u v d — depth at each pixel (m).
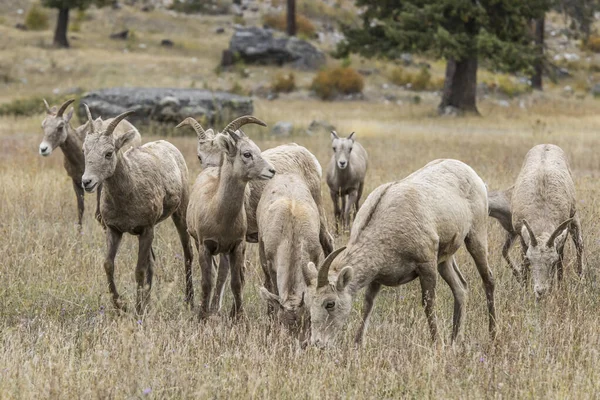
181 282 31.69
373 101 151.25
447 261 25.52
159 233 37.75
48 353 21.92
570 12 140.50
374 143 81.44
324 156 68.56
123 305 28.02
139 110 88.00
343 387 20.52
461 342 23.97
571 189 32.62
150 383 19.55
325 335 21.91
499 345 23.55
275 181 28.38
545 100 152.12
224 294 30.72
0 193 45.22
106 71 156.38
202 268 27.41
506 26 123.12
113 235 29.08
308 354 21.80
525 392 19.69
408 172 56.34
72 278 31.22
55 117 41.62
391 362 21.81
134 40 189.62
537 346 22.80
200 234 27.41
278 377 20.47
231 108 91.88
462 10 118.12
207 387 19.55
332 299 21.78
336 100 152.12
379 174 55.94
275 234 25.84
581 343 22.98
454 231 24.70
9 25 198.50
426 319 26.20
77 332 25.27
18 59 160.50
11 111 110.44
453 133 95.94
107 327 24.61
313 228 26.09
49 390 18.98
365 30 129.88
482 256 26.34
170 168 31.08
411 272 23.92
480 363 21.78
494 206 35.09
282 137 87.50
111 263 28.48
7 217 40.62
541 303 27.61
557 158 33.72
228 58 168.88
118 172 27.73
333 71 154.00
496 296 28.84
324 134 89.31
